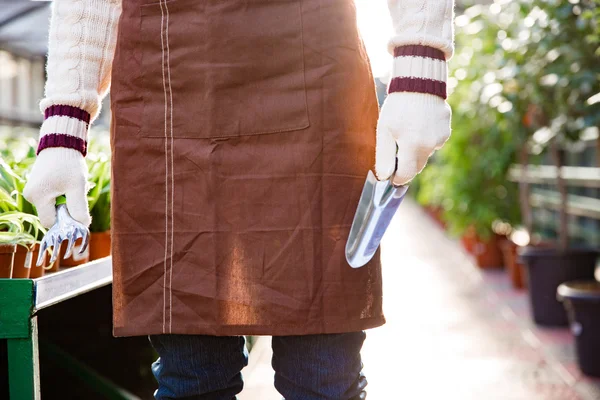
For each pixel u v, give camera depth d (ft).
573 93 11.79
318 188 4.17
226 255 4.21
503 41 13.15
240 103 4.16
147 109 4.25
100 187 7.09
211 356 4.43
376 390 10.66
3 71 24.23
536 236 19.74
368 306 4.30
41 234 5.94
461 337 14.07
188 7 4.17
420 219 47.01
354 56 4.20
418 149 3.89
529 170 21.94
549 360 12.23
